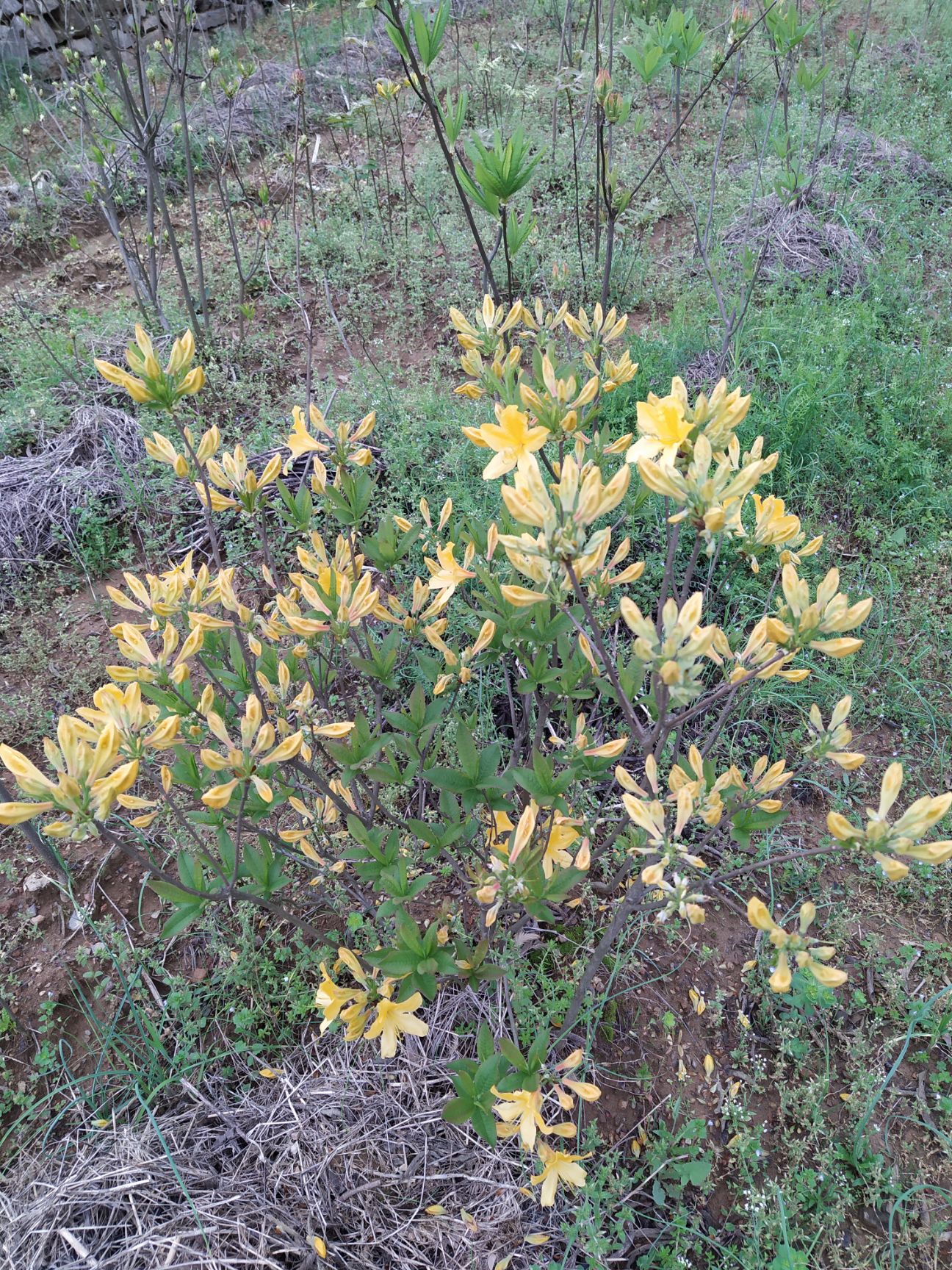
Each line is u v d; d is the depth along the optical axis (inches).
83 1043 86.6
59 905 97.7
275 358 178.7
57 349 175.8
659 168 237.0
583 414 73.3
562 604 52.9
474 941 88.6
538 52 300.0
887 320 186.5
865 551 141.1
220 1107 78.8
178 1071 81.0
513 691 110.2
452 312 77.5
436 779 67.2
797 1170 79.1
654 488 49.6
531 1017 82.4
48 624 132.0
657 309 194.7
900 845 49.1
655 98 282.0
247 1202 72.1
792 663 120.2
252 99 282.5
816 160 205.3
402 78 266.2
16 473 146.3
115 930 94.2
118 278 214.8
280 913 77.8
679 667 47.1
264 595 130.6
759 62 283.6
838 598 52.2
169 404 63.2
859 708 118.5
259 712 58.5
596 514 49.7
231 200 242.1
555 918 93.4
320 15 374.3
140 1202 72.1
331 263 211.6
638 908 69.7
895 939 96.0
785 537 55.8
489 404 151.7
